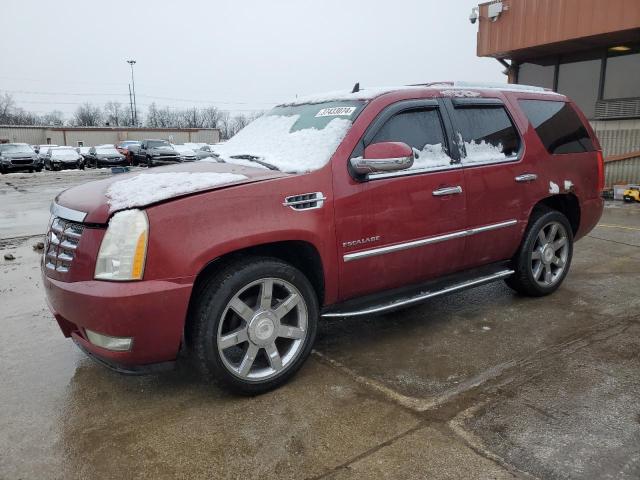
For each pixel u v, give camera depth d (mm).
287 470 2502
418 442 2684
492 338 3996
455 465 2500
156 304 2789
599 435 2705
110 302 2736
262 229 3049
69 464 2584
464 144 4078
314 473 2475
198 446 2705
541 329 4148
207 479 2455
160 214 2826
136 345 2834
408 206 3670
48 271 3104
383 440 2713
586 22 10953
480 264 4320
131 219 2801
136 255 2775
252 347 3135
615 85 12031
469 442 2674
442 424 2842
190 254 2850
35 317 4645
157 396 3227
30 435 2832
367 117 3596
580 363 3520
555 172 4707
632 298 4809
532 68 13789
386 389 3242
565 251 4977
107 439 2785
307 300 3318
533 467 2467
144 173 3680
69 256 2982
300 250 3406
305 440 2734
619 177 11664
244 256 3154
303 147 3617
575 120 5086
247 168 3555
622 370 3406
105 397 3229
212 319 2961
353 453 2615
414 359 3666
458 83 4465
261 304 3152
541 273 4844
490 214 4199
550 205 5051
